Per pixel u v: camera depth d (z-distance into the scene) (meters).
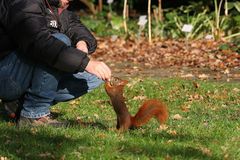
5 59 6.45
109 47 15.79
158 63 13.41
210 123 7.21
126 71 12.46
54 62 6.16
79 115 7.77
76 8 23.88
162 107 6.17
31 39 6.15
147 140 6.15
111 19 18.33
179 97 9.20
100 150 5.77
